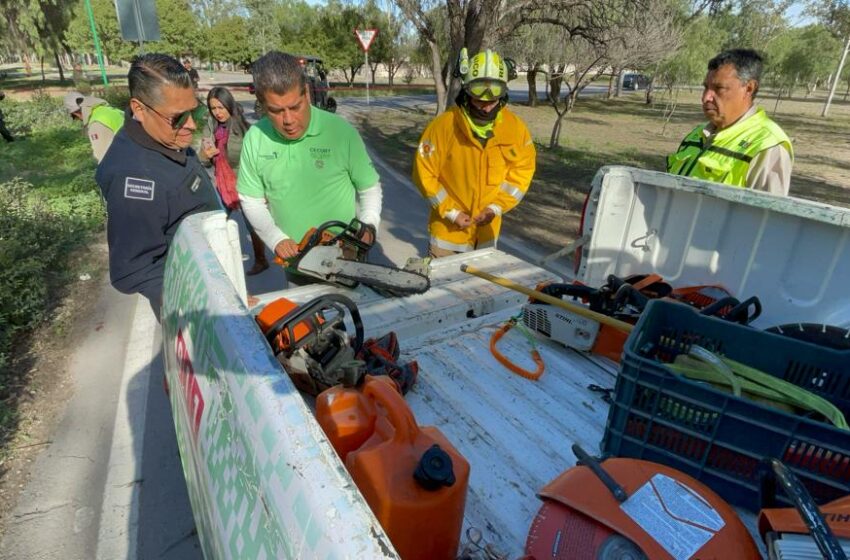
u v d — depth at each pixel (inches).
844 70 1485.0
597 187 101.3
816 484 48.5
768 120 98.3
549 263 222.7
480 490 56.3
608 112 1027.9
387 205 310.0
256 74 92.2
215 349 47.1
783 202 79.4
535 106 1085.1
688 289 87.7
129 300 182.4
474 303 94.4
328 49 1312.7
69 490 101.9
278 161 106.6
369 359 69.6
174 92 78.6
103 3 1243.8
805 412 54.6
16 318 161.0
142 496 100.5
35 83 1261.1
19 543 90.5
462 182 126.0
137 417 122.4
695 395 51.7
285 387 37.2
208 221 72.8
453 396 71.5
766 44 978.7
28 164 394.3
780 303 85.3
